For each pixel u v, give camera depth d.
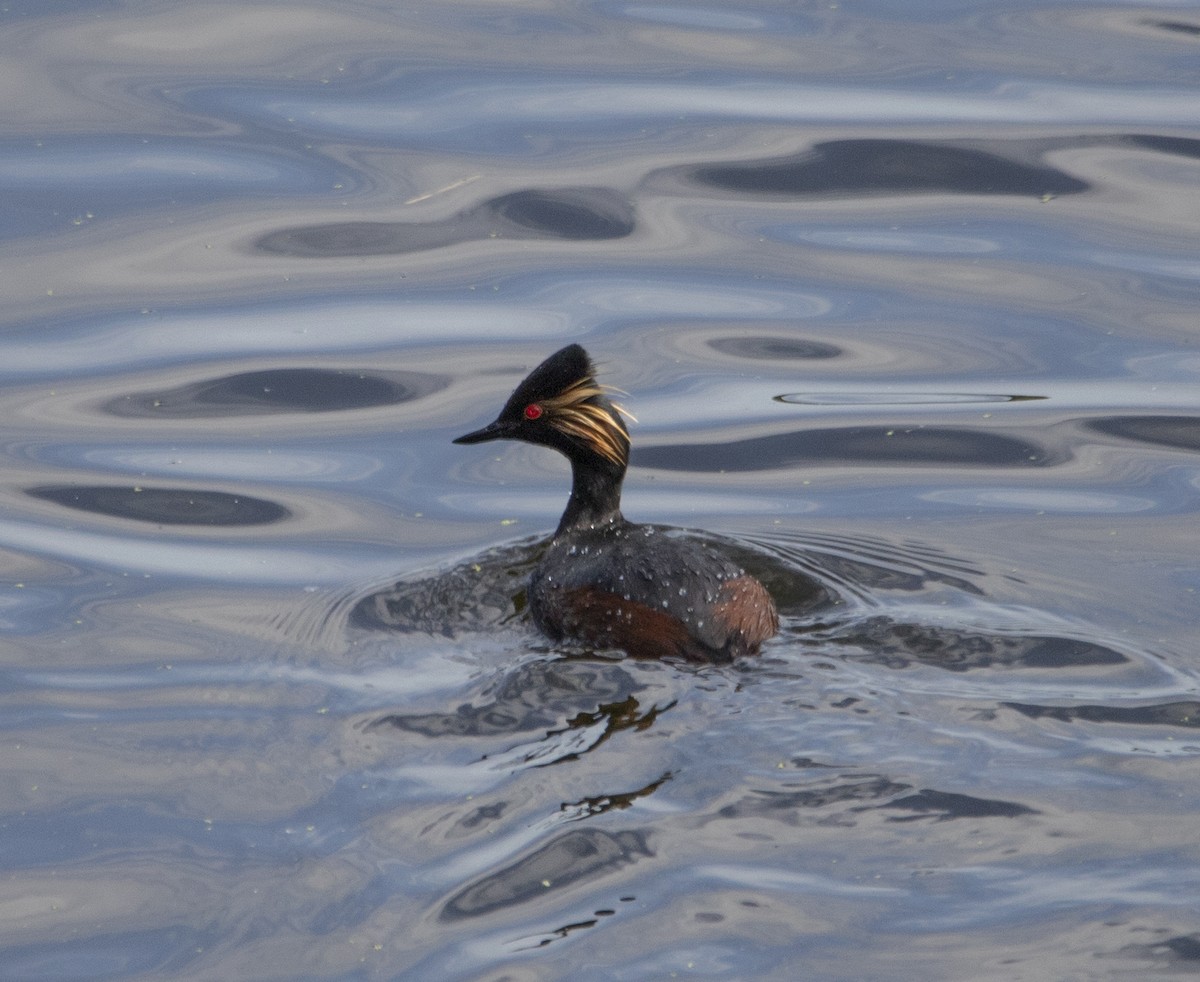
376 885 10.33
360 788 11.30
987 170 23.11
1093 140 23.56
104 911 10.27
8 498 16.50
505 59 26.20
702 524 15.94
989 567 14.85
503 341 19.50
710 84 25.34
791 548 15.23
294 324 19.86
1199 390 18.42
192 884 10.47
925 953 9.65
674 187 22.78
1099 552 15.23
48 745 12.10
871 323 20.03
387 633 13.72
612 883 10.24
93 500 16.50
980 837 10.63
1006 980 9.42
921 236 21.89
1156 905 10.00
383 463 17.36
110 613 14.36
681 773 11.27
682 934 9.80
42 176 22.41
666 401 18.42
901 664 12.78
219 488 16.80
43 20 27.19
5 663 13.44
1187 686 12.45
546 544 15.52
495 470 17.31
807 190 22.84
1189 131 23.62
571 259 21.48
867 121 24.17
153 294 20.27
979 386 18.72
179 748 11.97
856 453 17.47
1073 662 12.84
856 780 11.16
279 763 11.70
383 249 21.44
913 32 27.47
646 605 12.94
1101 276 20.81
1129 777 11.23
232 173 22.70
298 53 26.25
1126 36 27.09
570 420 14.69
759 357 19.31
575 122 24.22
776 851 10.51
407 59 26.16
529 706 12.16
